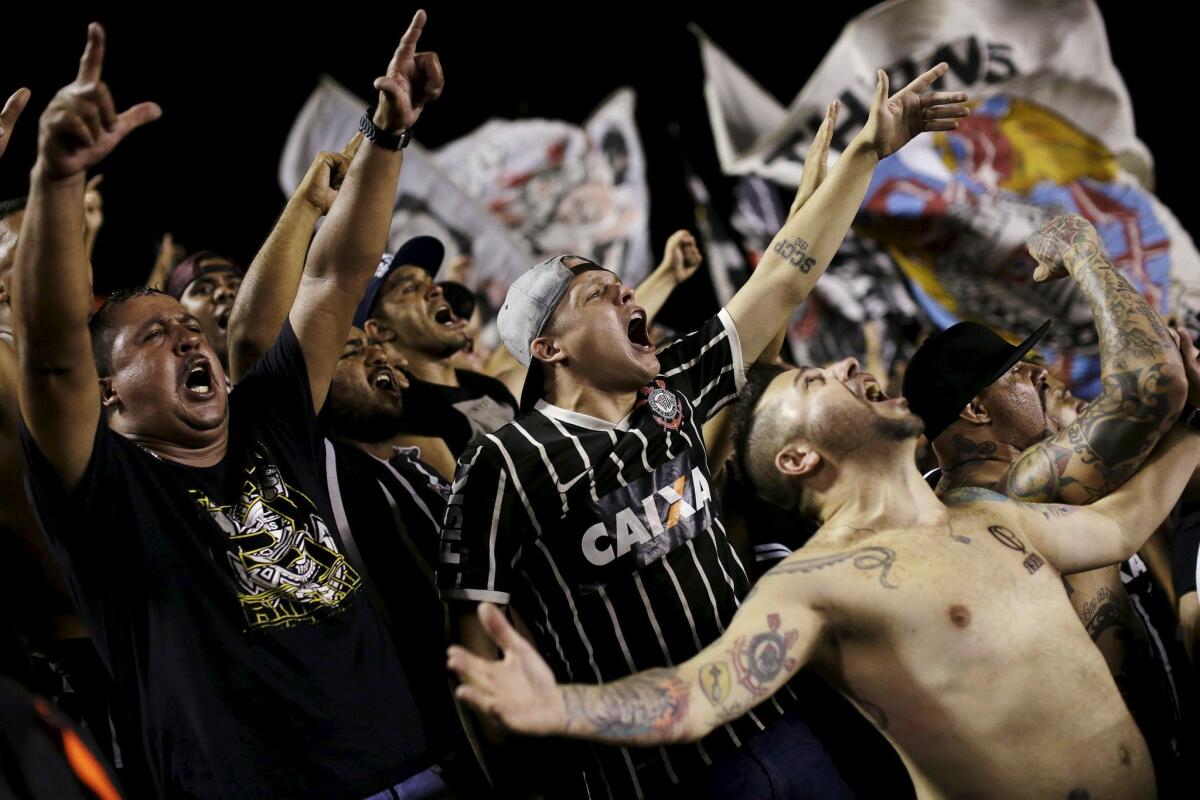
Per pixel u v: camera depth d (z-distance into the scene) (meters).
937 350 2.36
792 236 2.39
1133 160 5.11
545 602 2.02
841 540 1.85
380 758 1.92
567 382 2.17
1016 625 1.79
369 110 2.16
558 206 5.38
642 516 2.02
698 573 2.02
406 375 2.87
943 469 2.39
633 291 2.24
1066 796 1.76
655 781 1.96
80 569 1.87
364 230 2.16
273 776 1.84
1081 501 2.08
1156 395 2.03
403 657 2.18
